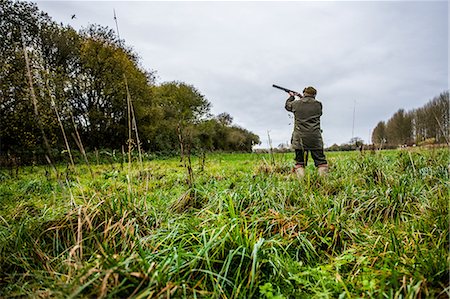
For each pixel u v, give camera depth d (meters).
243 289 2.06
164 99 35.75
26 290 2.07
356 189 4.00
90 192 4.03
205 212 3.37
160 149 25.89
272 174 5.04
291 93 6.65
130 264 2.07
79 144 3.14
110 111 23.86
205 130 38.31
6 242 2.57
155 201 4.14
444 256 2.14
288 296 2.04
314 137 5.89
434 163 5.70
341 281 2.01
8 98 13.84
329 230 2.88
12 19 16.91
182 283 2.01
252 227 2.83
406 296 1.81
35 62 14.19
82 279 1.90
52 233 2.78
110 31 24.11
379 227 2.99
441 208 2.81
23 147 13.23
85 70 22.50
